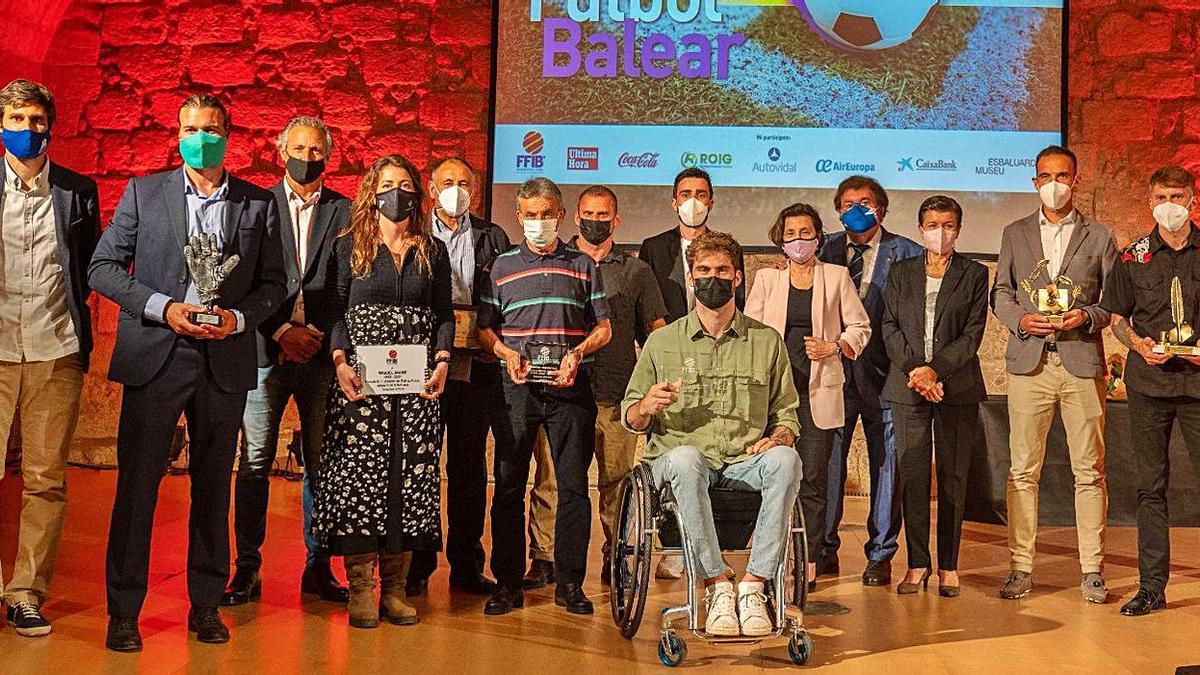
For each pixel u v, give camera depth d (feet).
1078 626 13.71
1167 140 24.12
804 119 24.29
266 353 14.19
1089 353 15.33
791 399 13.21
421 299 13.38
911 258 15.96
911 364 15.46
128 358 12.17
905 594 15.37
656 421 13.16
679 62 24.40
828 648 12.66
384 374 12.96
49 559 12.98
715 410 13.01
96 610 13.62
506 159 24.57
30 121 12.26
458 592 15.10
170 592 14.56
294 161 14.15
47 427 12.88
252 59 25.40
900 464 15.61
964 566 17.29
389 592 13.52
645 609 14.33
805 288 15.51
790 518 11.98
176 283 12.27
